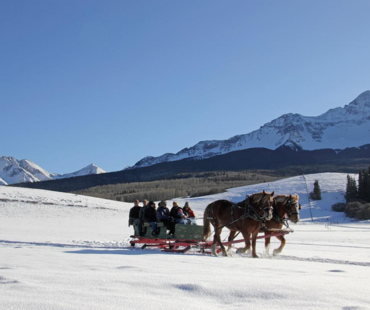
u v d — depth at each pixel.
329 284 6.54
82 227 44.75
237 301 5.36
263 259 13.11
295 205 16.52
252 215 15.01
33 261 10.05
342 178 149.25
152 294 5.61
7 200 65.38
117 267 8.73
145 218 17.59
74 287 5.88
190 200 138.25
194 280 6.66
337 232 41.41
